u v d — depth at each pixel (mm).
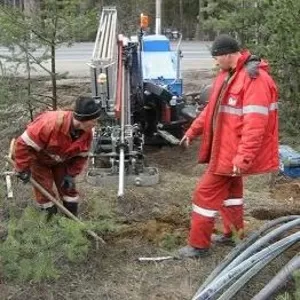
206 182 4656
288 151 7543
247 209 6168
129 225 5641
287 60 8531
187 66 17891
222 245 5098
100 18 9312
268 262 4023
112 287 4438
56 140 4605
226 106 4453
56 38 8906
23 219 4672
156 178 6922
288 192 6828
